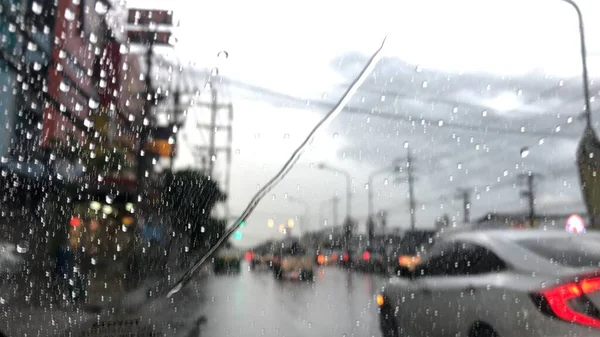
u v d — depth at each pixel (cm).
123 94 1052
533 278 429
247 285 1105
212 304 882
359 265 1004
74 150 1048
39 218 1023
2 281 894
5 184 1016
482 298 456
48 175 1044
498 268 464
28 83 970
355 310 802
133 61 1045
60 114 1024
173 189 1134
